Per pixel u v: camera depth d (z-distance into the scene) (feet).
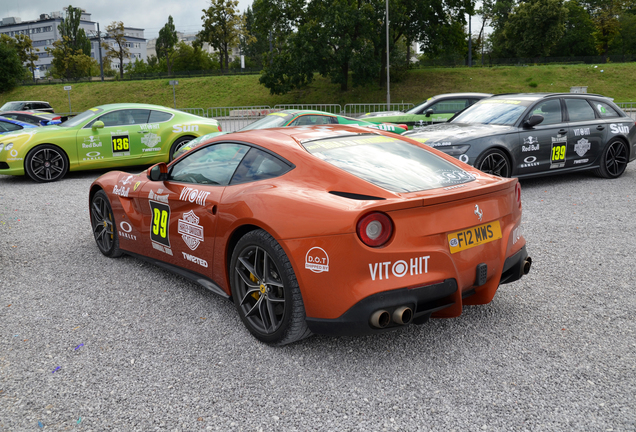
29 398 7.61
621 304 10.84
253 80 158.40
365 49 129.70
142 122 32.19
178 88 159.43
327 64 136.87
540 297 11.34
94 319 10.53
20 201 23.82
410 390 7.68
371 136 10.98
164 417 7.10
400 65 156.15
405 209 7.80
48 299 11.66
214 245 10.16
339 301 7.86
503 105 25.84
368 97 140.36
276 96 146.72
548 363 8.42
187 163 11.66
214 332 9.85
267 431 6.76
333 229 7.75
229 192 9.82
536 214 19.26
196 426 6.89
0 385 7.98
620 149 26.99
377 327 7.76
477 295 9.39
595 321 10.03
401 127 36.06
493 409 7.15
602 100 27.14
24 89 175.01
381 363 8.52
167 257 12.18
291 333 8.64
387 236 7.72
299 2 139.64
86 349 9.19
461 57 202.80
